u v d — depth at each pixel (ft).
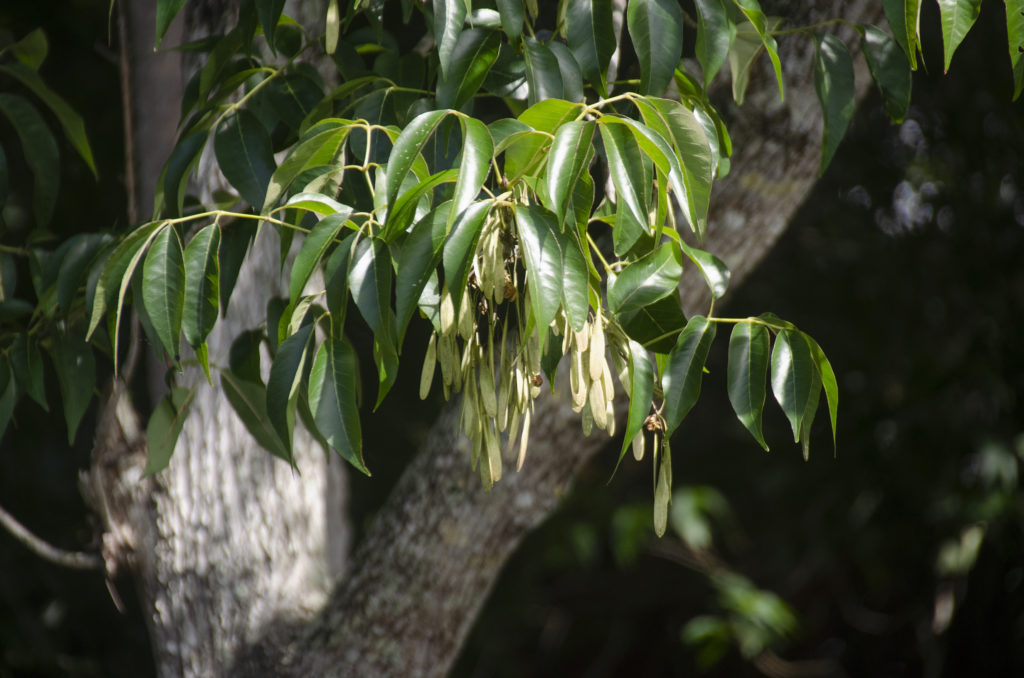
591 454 7.95
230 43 7.45
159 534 8.20
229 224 7.29
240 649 8.17
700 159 6.84
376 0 7.45
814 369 7.02
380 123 7.30
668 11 6.99
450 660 8.13
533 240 6.66
